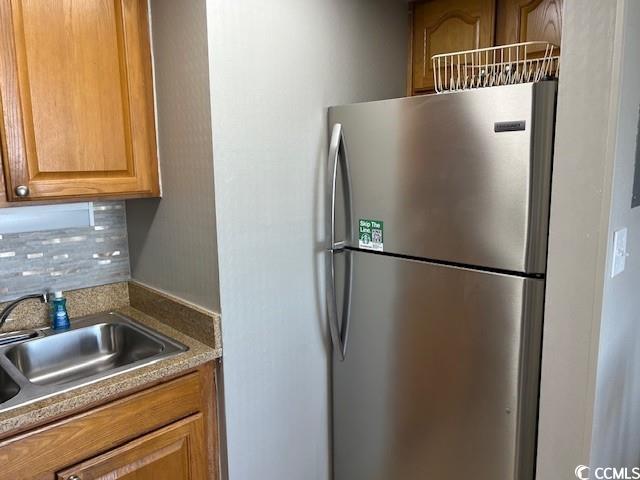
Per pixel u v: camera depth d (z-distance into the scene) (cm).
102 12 151
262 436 171
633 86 121
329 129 177
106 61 153
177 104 157
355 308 176
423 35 203
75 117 148
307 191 175
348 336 181
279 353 173
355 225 171
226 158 150
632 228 139
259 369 167
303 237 176
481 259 138
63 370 171
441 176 144
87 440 129
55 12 141
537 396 135
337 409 192
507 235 131
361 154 165
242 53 150
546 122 122
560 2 164
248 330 162
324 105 176
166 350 158
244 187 155
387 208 160
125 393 135
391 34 199
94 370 174
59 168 146
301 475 188
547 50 159
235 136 151
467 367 146
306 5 166
